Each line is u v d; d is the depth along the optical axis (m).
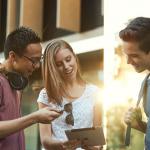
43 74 2.68
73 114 2.58
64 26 4.91
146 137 1.90
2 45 6.02
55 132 2.60
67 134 2.42
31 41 2.11
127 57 1.89
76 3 5.00
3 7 6.09
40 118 1.96
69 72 2.62
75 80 2.67
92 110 2.61
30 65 2.12
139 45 1.81
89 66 5.01
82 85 2.68
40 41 2.18
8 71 2.11
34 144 5.60
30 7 5.48
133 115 2.05
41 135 2.62
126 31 1.84
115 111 3.96
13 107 2.07
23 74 2.14
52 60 2.64
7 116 2.02
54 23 5.43
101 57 4.86
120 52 3.97
